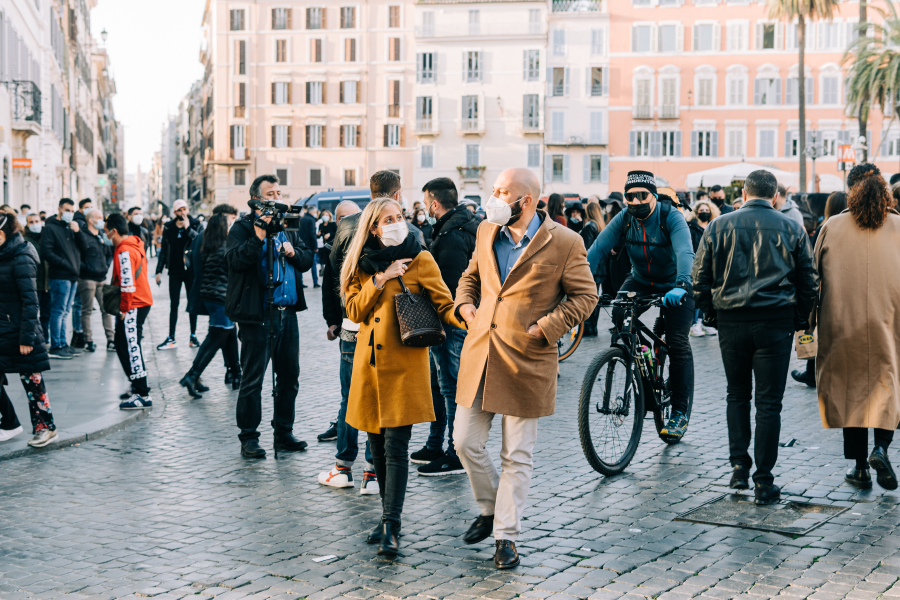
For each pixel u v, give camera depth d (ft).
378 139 228.84
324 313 20.85
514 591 13.61
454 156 220.84
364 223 16.20
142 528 17.08
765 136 207.10
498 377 14.97
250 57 230.89
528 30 214.48
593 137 214.28
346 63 228.63
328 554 15.46
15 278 23.35
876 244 18.56
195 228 43.14
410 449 22.88
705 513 17.24
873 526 16.22
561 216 39.52
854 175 18.76
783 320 17.95
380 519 17.46
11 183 85.81
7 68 82.48
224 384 33.22
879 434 18.69
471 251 21.65
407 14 226.17
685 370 22.86
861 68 128.26
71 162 154.20
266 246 22.07
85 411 27.89
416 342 15.56
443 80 219.82
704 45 208.85
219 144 232.94
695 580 13.84
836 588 13.38
